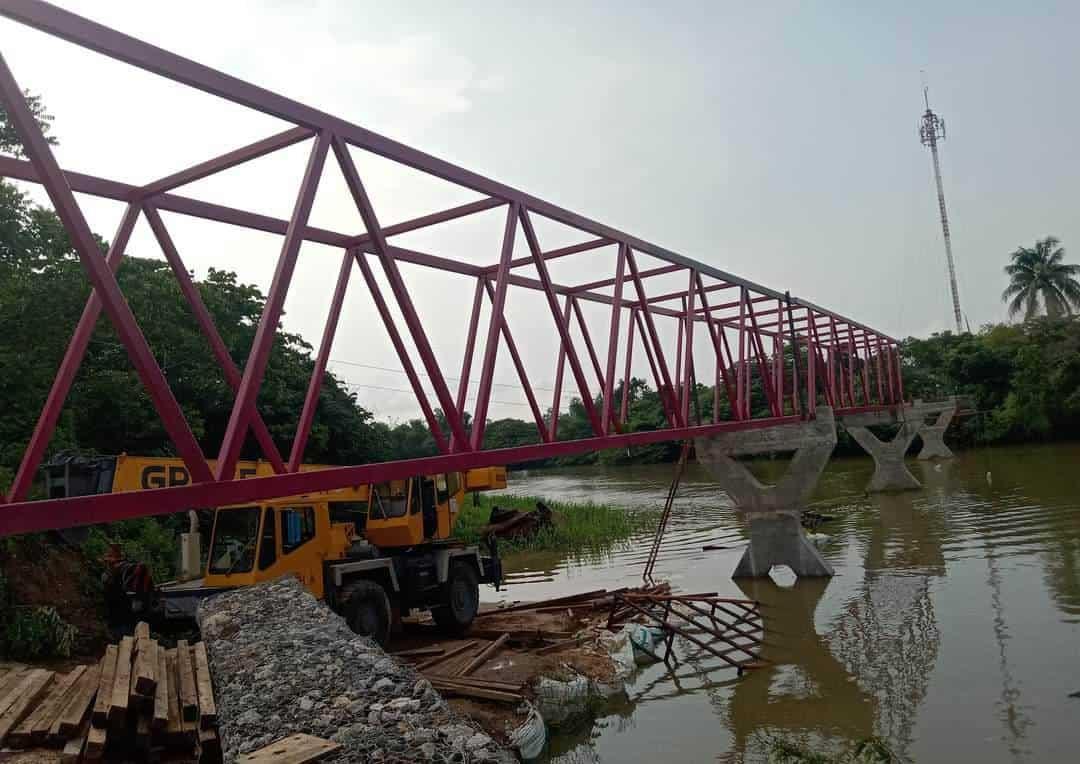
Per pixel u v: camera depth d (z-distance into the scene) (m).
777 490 18.92
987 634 12.29
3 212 15.25
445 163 8.17
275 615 8.66
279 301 6.14
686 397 14.64
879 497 33.59
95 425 21.05
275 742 5.54
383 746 5.34
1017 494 29.48
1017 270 62.03
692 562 21.45
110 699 6.90
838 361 30.97
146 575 11.63
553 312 10.02
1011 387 55.28
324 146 6.71
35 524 4.90
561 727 9.63
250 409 6.00
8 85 4.55
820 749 8.61
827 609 15.09
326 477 6.80
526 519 27.97
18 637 9.90
